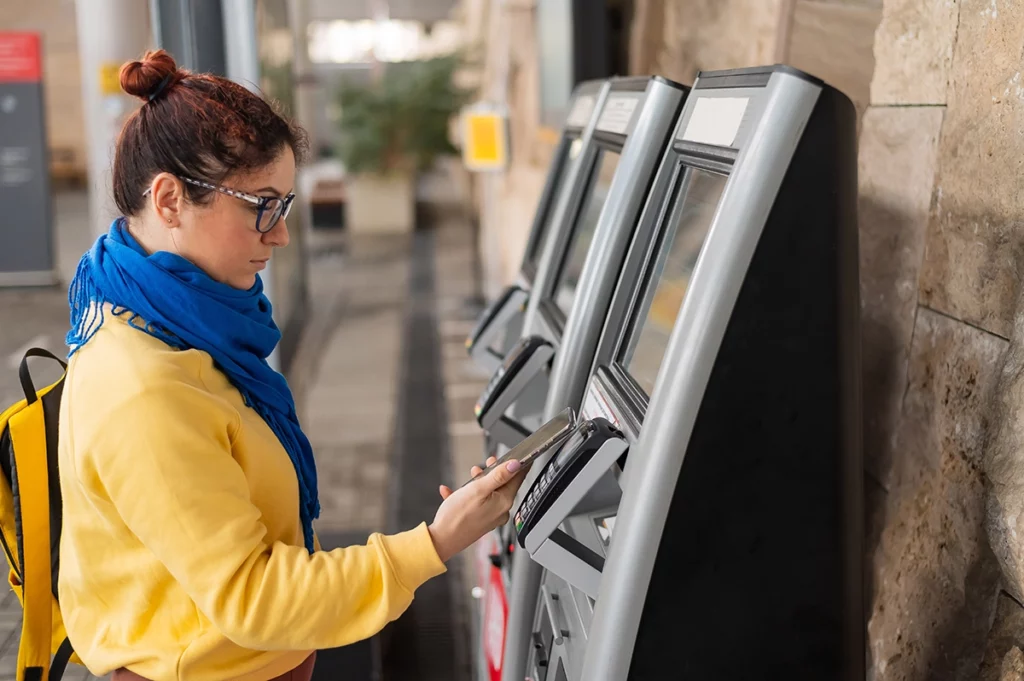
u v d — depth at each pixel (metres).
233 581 1.13
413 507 3.65
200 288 1.24
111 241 1.25
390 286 8.03
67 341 1.27
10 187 7.39
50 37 13.23
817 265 1.13
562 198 2.07
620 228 1.57
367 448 4.34
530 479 1.40
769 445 1.16
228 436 1.23
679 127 1.44
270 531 1.30
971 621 1.34
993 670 1.30
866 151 1.74
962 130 1.41
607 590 1.19
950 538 1.40
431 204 13.88
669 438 1.14
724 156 1.18
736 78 1.25
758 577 1.19
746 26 2.39
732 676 1.20
